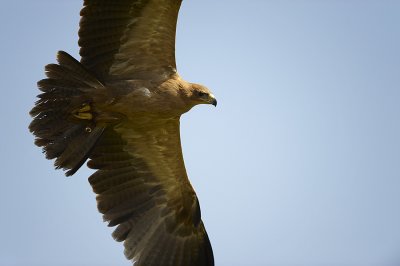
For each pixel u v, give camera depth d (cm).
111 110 1324
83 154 1302
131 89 1324
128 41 1317
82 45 1297
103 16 1288
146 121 1387
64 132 1293
